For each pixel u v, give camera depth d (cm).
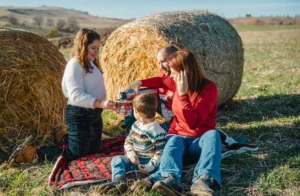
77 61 482
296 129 584
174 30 614
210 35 646
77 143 496
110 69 721
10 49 561
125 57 694
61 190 424
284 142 540
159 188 386
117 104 478
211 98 439
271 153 500
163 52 511
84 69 485
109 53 712
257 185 415
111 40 706
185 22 639
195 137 451
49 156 513
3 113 556
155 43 642
